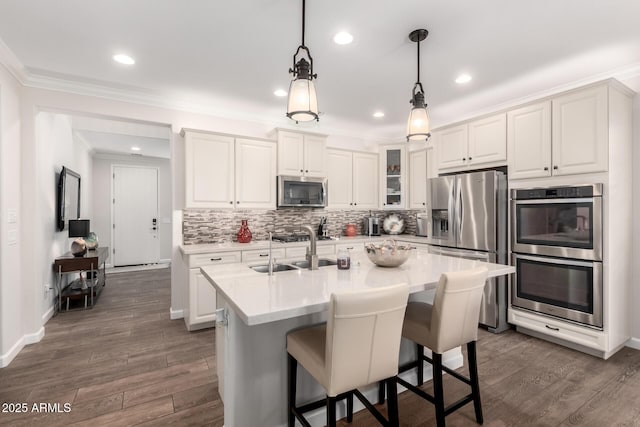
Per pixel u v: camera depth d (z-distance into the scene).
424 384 2.25
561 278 2.74
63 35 2.23
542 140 2.85
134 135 5.02
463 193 3.38
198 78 2.96
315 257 2.09
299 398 1.75
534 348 2.79
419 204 4.68
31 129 2.85
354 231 4.79
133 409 1.95
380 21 2.07
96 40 2.30
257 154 3.79
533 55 2.53
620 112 2.59
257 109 3.84
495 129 3.23
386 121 4.47
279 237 4.05
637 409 1.94
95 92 3.14
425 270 2.04
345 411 1.89
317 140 4.18
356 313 1.29
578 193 2.61
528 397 2.08
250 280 1.76
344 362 1.31
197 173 3.44
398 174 4.91
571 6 1.91
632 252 2.74
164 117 3.50
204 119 3.72
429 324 1.74
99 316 3.67
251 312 1.22
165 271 6.30
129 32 2.20
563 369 2.42
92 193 6.42
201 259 3.22
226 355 1.68
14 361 2.55
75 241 4.12
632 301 2.75
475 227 3.26
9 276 2.56
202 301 3.22
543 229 2.85
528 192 2.94
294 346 1.58
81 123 4.50
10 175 2.59
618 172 2.56
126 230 6.82
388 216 5.18
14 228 2.66
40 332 2.98
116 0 1.86
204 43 2.35
